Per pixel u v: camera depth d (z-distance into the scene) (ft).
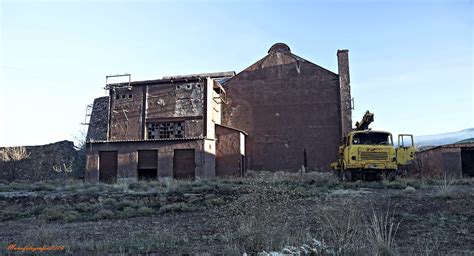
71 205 51.06
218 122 98.73
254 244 21.09
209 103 89.40
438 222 28.09
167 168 83.41
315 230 26.18
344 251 19.58
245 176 91.76
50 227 34.24
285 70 101.76
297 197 42.63
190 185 57.88
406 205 35.01
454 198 35.99
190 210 44.21
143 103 91.25
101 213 42.96
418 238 24.23
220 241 25.04
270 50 103.65
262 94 101.55
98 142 87.04
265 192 25.85
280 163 97.35
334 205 31.96
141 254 22.02
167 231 29.30
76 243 25.20
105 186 62.80
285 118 99.35
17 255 22.56
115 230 32.45
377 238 20.63
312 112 98.48
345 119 95.25
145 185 61.57
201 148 83.30
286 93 100.53
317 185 54.34
